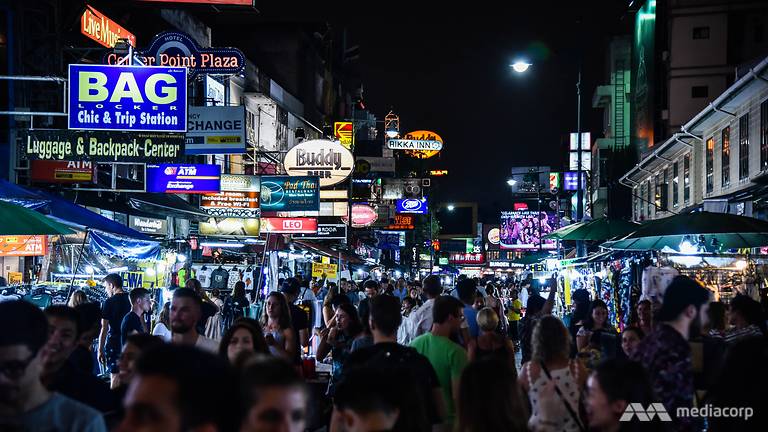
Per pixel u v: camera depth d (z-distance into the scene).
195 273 21.23
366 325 9.86
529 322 12.31
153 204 19.28
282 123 42.03
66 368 5.34
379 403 3.96
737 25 42.22
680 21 42.91
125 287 17.09
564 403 5.73
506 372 4.49
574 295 14.12
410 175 79.44
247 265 22.23
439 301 7.32
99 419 3.63
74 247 16.38
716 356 6.76
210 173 17.41
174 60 23.19
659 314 5.62
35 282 15.86
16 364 3.52
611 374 4.48
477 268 126.50
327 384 9.68
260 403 3.10
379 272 54.59
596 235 17.30
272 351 8.88
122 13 26.19
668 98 42.97
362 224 36.53
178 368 2.46
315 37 52.19
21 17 19.59
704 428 5.27
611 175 49.41
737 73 27.30
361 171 45.56
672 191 36.66
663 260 14.39
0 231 8.98
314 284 25.94
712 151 30.08
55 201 12.62
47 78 15.55
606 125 67.94
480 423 4.41
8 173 18.88
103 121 15.11
